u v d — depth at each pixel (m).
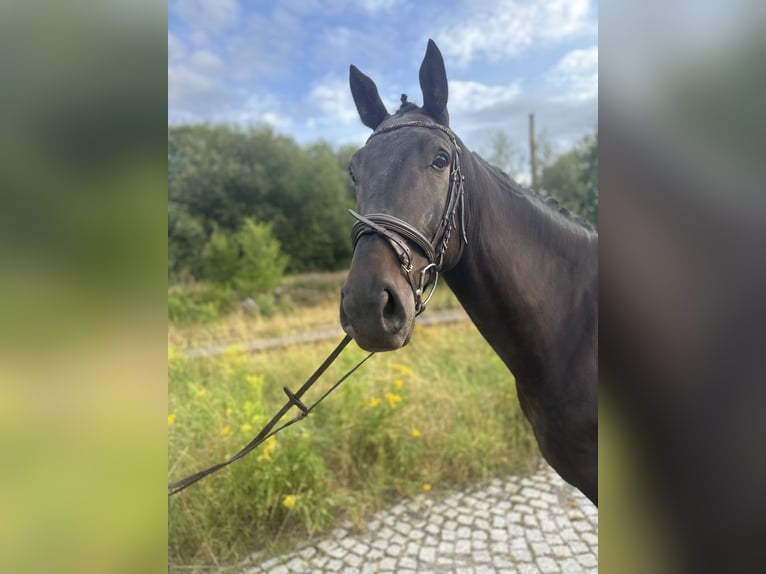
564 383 1.74
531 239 1.70
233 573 2.58
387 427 3.42
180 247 17.64
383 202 1.38
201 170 20.56
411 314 1.33
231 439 3.09
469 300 1.71
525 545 2.74
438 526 2.93
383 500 3.19
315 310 11.27
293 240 21.05
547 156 22.05
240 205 20.66
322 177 22.09
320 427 3.70
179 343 7.27
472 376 4.75
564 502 3.14
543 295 1.69
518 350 1.74
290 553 2.73
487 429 3.73
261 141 22.50
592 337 1.74
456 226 1.51
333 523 2.97
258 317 9.53
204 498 2.85
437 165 1.47
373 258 1.30
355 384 3.66
